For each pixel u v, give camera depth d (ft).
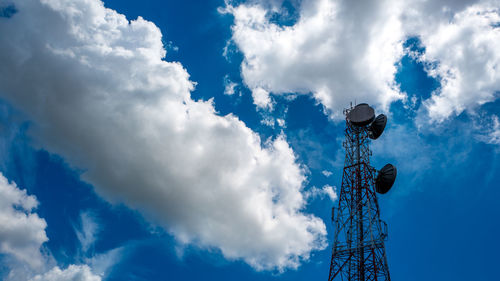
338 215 207.72
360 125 232.32
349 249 193.67
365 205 205.16
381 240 190.08
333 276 189.78
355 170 219.20
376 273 180.45
